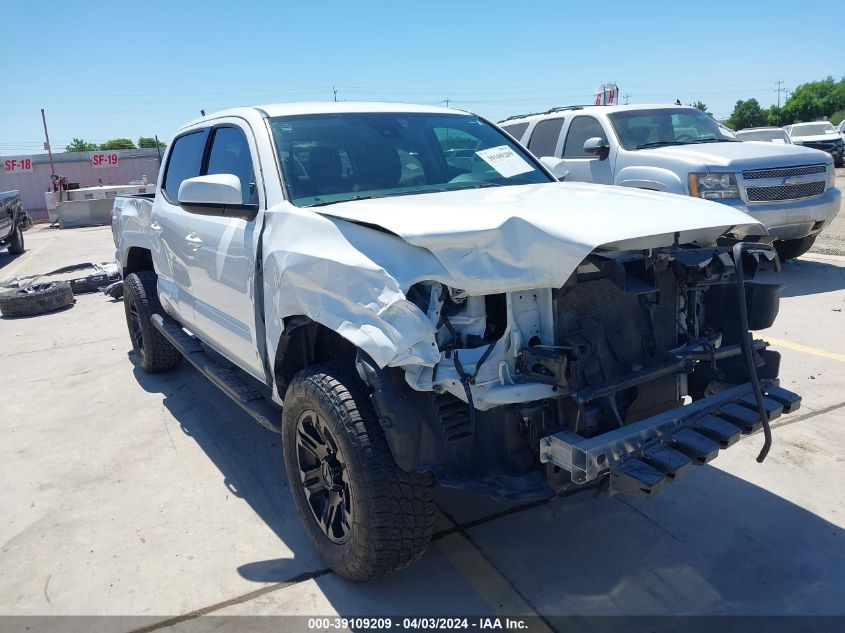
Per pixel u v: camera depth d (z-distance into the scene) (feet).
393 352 7.91
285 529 11.37
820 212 25.08
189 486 12.96
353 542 9.00
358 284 8.46
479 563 10.19
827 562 9.84
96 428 15.94
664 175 24.99
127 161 113.50
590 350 8.43
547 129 31.22
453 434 8.36
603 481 8.66
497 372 8.11
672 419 8.48
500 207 8.98
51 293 29.19
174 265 15.28
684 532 10.71
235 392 12.48
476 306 8.23
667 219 8.70
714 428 8.46
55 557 10.85
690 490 11.87
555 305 8.30
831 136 83.56
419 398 8.32
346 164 11.69
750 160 24.17
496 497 8.09
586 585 9.61
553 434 8.27
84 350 22.97
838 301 22.85
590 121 28.84
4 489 13.19
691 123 29.27
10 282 32.63
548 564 10.10
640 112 28.55
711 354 9.40
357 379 9.17
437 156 12.57
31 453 14.78
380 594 9.58
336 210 9.76
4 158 108.37
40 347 23.71
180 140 15.97
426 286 8.34
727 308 10.07
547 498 8.23
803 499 11.42
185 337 16.14
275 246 10.23
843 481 11.87
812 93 286.66
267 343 10.81
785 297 23.81
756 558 10.01
